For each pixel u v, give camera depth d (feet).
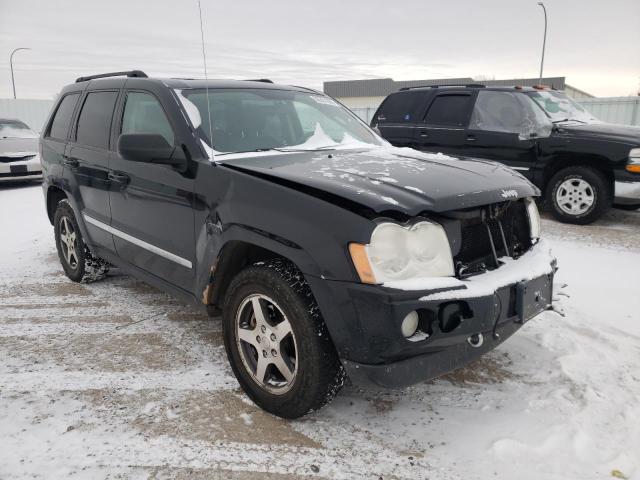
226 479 7.55
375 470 7.69
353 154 10.89
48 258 19.19
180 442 8.36
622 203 22.08
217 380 10.25
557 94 26.14
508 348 11.25
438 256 7.88
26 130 40.09
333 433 8.57
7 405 9.45
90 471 7.72
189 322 13.09
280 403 8.73
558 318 12.73
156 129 11.34
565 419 8.75
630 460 7.76
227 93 11.89
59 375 10.50
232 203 9.01
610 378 10.01
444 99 26.78
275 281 8.32
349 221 7.53
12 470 7.74
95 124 13.74
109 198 12.81
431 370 7.76
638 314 13.01
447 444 8.23
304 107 12.92
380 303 7.26
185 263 10.52
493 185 8.94
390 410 9.19
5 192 35.12
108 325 12.96
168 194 10.58
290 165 9.61
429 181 8.63
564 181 22.79
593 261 17.40
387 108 29.07
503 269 8.62
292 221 8.04
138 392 9.84
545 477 7.45
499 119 24.72
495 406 9.21
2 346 11.87
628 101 42.57
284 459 7.96
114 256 13.48
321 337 8.01
